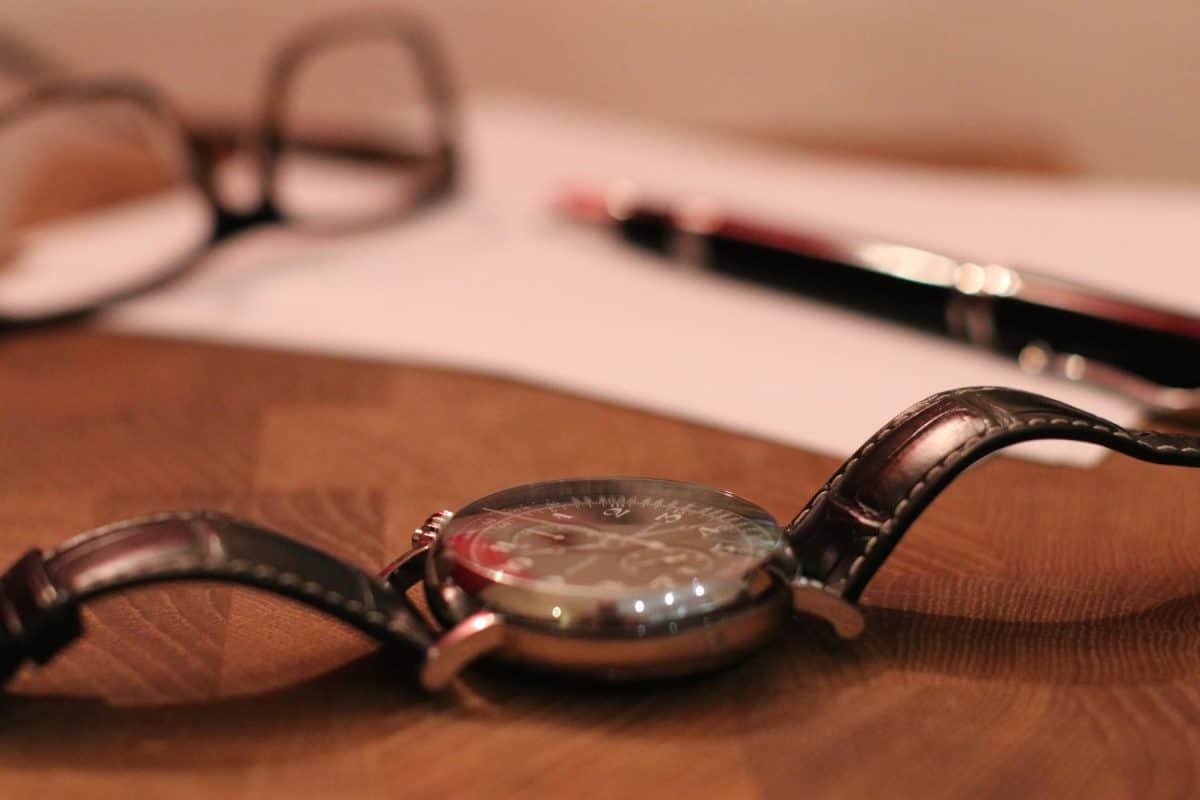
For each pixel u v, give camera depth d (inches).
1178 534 11.9
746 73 29.5
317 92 29.7
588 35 29.9
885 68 28.6
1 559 11.8
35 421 13.9
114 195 21.6
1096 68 27.2
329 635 10.9
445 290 16.6
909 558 11.7
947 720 10.2
